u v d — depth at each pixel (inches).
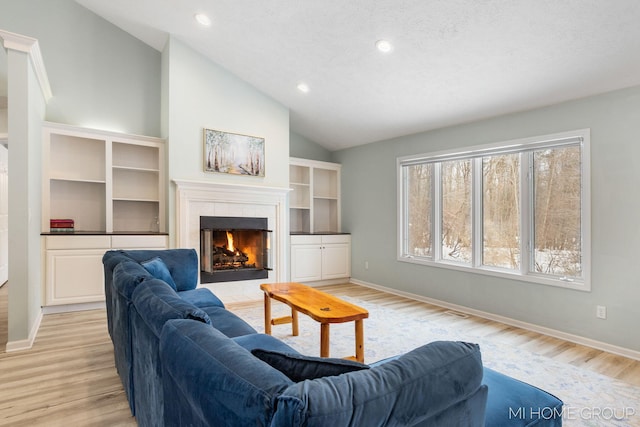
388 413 28.1
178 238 164.4
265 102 192.2
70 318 143.1
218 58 172.2
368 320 149.3
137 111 180.7
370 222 218.4
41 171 148.3
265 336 78.0
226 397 30.0
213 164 174.4
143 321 60.5
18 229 111.7
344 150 239.6
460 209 171.5
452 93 144.1
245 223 183.5
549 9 95.7
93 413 77.2
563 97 128.0
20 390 86.8
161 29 162.4
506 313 147.9
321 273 219.3
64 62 164.4
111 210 164.7
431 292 180.1
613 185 118.0
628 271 114.7
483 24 106.4
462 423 35.4
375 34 125.1
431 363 34.2
